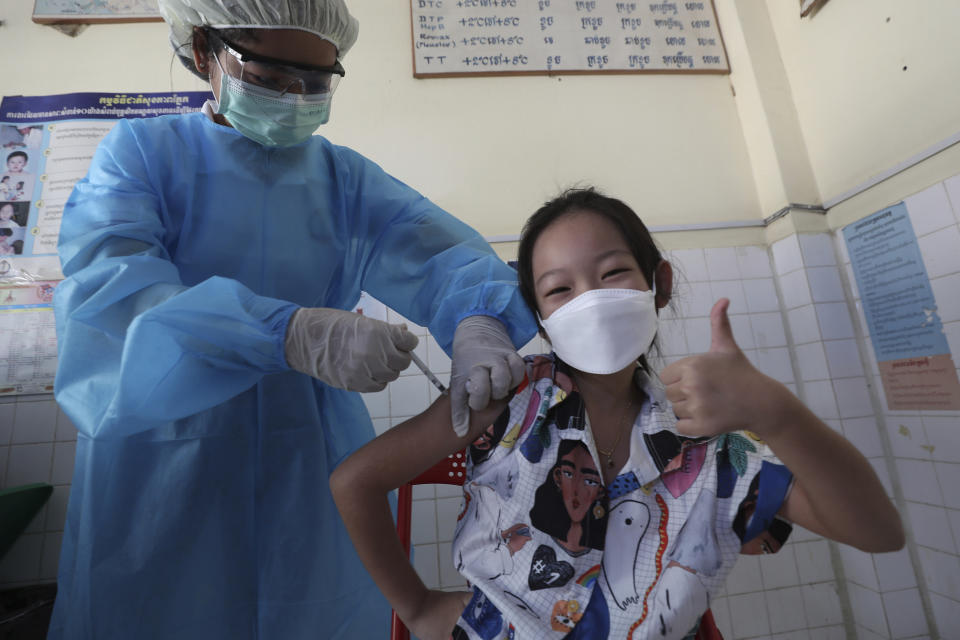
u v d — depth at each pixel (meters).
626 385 0.71
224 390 0.73
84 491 0.77
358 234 1.08
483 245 1.06
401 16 2.14
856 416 1.82
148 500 0.80
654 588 0.58
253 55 0.85
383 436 0.64
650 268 0.71
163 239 0.89
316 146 1.08
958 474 1.60
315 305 1.00
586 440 0.62
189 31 0.91
